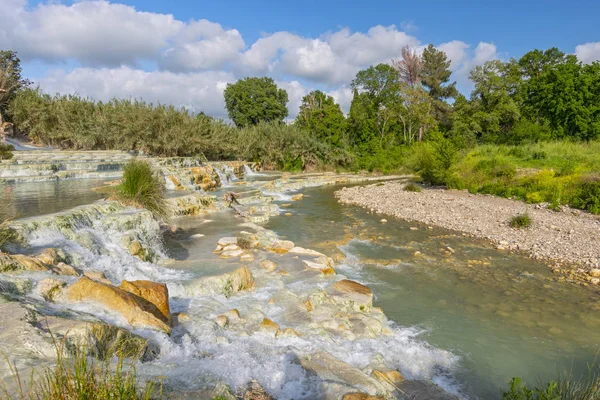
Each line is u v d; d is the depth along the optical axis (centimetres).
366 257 1167
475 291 923
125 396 289
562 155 2814
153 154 2808
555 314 805
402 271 1054
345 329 661
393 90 5706
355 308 777
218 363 464
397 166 4150
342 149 4422
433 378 575
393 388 502
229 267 888
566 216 1642
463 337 709
